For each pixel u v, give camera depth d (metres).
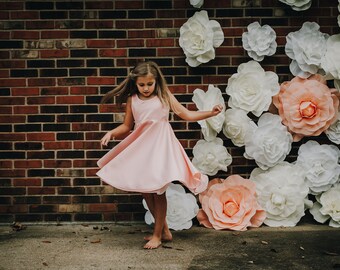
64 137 4.92
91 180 4.93
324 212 4.80
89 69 4.90
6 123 4.91
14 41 4.88
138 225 4.89
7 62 4.89
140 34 4.89
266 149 4.75
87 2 4.88
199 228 4.79
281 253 3.97
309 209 4.91
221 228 4.69
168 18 4.88
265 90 4.84
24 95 4.91
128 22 4.89
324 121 4.79
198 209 4.79
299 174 4.84
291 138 4.84
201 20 4.78
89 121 4.92
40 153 4.92
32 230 4.73
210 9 4.91
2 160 4.93
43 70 4.90
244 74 4.82
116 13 4.89
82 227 4.84
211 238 4.43
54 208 4.94
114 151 4.20
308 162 4.85
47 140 4.92
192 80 4.93
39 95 4.91
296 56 4.81
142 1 4.88
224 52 4.93
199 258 3.87
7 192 4.93
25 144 4.92
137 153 4.07
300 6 4.83
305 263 3.73
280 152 4.79
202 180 4.32
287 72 4.95
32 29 4.88
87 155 4.93
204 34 4.77
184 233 4.61
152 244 4.12
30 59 4.89
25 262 3.80
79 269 3.64
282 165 4.86
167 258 3.87
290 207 4.78
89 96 4.91
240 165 4.98
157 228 4.16
